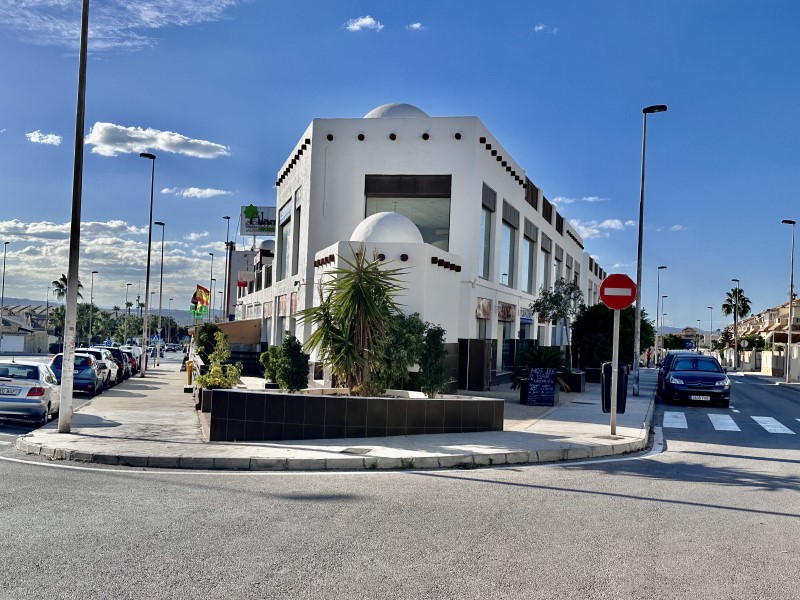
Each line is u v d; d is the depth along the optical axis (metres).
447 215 25.89
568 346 30.59
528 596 5.12
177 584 5.21
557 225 44.69
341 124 26.36
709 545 6.64
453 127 25.78
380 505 8.02
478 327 27.47
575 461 11.77
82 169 13.55
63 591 5.02
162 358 82.12
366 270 14.84
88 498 8.11
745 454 13.05
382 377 15.24
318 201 26.44
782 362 60.16
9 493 8.34
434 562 5.88
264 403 12.76
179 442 12.31
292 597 4.98
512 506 8.14
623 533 7.00
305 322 15.20
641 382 37.09
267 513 7.50
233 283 81.31
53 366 24.22
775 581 5.61
